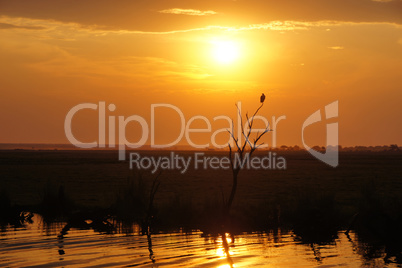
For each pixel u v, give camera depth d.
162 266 16.72
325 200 26.92
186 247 19.98
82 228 24.88
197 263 17.19
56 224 26.45
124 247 19.95
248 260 17.66
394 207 24.95
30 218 28.44
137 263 17.17
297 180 63.50
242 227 24.59
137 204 28.89
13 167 98.81
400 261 17.62
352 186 52.78
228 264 17.05
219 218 24.84
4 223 26.64
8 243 20.67
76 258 17.88
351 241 21.77
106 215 26.44
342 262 17.52
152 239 21.72
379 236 22.03
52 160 146.88
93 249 19.50
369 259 18.03
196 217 26.70
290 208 28.34
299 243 20.95
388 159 192.12
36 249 19.47
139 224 26.20
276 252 19.16
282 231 24.09
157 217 25.88
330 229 23.69
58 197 31.97
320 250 19.52
